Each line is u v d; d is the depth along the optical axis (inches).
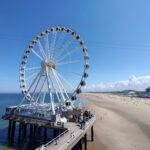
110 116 2023.9
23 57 1536.7
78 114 1234.0
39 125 1056.2
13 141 1212.5
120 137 1253.7
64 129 968.3
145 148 1056.2
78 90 1397.6
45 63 1334.9
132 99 5290.4
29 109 1241.4
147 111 2493.8
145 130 1437.0
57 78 1355.8
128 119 1860.2
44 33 1555.1
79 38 1491.1
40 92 1359.5
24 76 1515.7
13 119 1174.3
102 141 1169.4
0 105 4141.2
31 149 1096.2
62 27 1528.1
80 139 949.8
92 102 4050.2
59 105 1331.2
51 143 757.9
